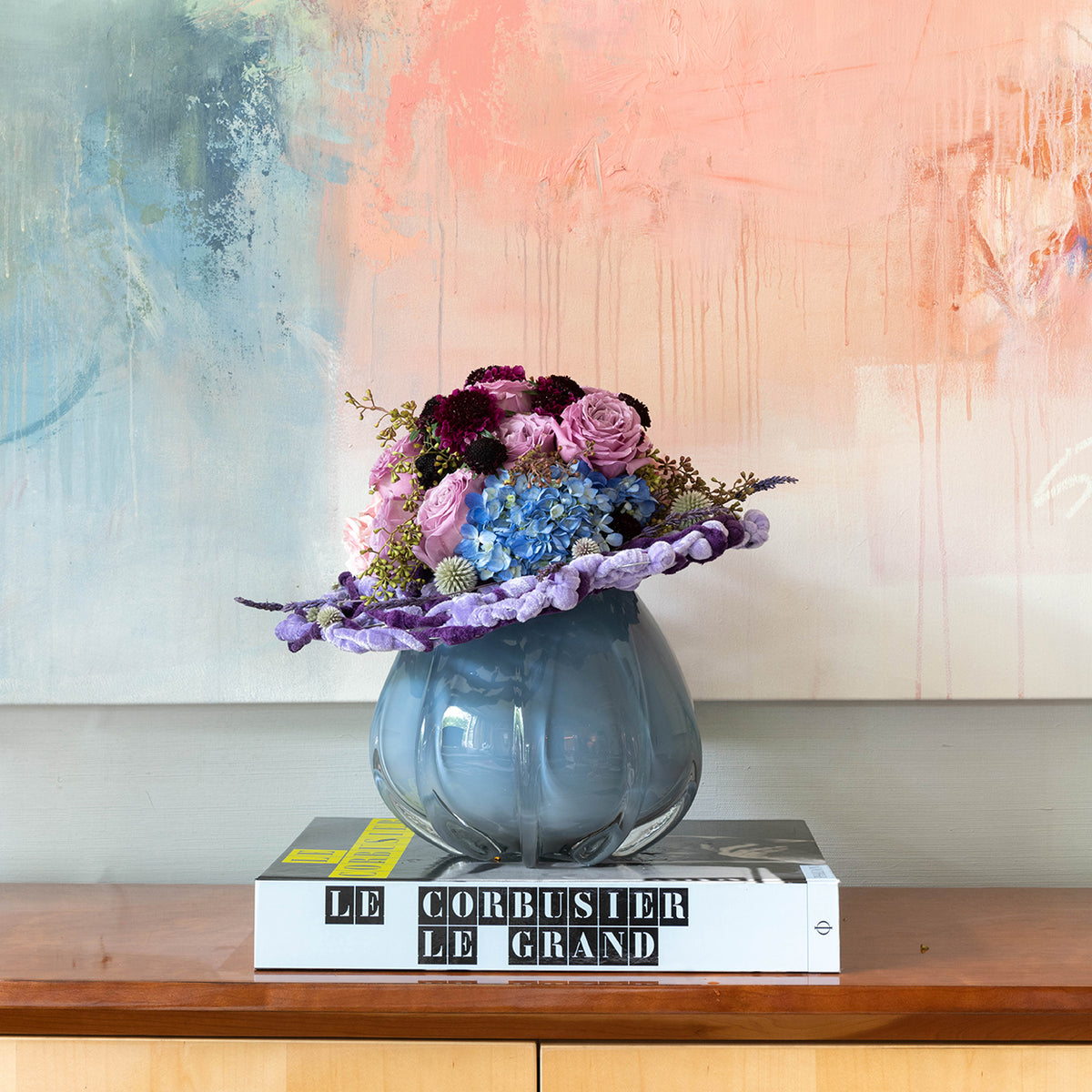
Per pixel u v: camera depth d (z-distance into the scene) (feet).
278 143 3.21
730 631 3.18
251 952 2.56
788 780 3.26
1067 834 3.23
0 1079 2.31
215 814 3.31
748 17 3.16
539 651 2.37
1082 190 3.13
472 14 3.19
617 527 2.38
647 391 3.18
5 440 3.23
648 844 2.51
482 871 2.40
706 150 3.17
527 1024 2.28
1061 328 3.14
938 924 2.77
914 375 3.15
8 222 3.24
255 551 3.22
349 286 3.21
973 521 3.14
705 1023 2.27
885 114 3.15
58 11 3.24
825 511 3.16
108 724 3.31
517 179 3.19
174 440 3.22
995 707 3.23
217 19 3.22
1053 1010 2.23
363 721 3.30
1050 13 3.13
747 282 3.17
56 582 3.22
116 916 2.88
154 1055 2.30
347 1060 2.29
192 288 3.22
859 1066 2.25
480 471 2.29
